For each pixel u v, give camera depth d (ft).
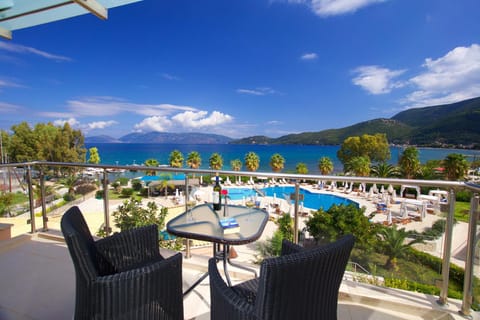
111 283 3.09
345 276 5.93
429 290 5.22
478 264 4.52
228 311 2.77
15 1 6.21
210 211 5.84
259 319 2.33
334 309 2.98
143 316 3.28
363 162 88.63
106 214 8.11
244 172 6.84
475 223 4.59
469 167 62.59
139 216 7.72
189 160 95.09
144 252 4.80
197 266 6.66
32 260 7.07
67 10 6.98
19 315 4.75
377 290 5.45
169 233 4.51
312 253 2.42
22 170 8.70
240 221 5.04
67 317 4.71
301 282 2.41
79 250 3.04
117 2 6.54
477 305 4.55
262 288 2.27
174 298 3.66
